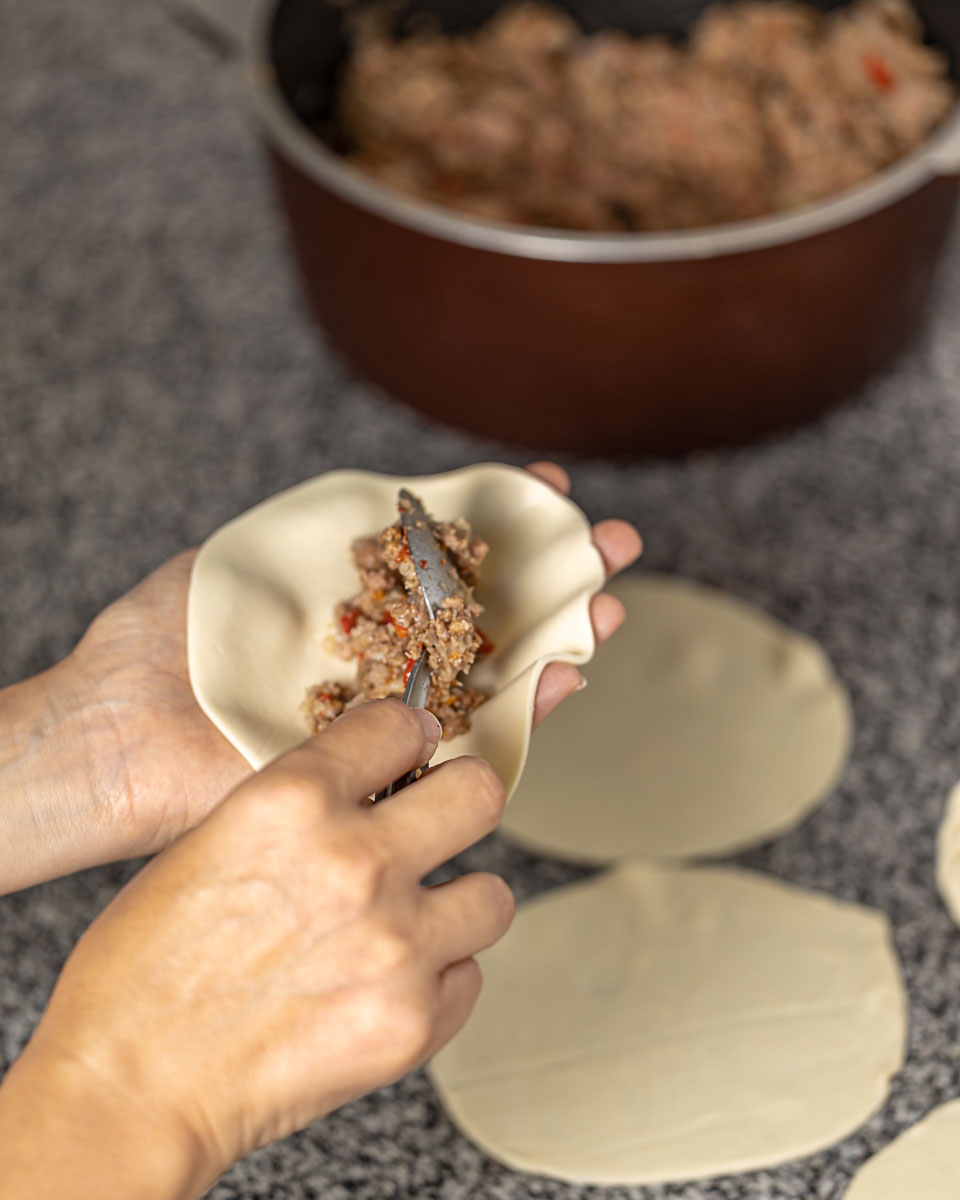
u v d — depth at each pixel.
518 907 0.56
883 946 0.54
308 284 0.70
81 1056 0.38
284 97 0.72
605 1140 0.51
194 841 0.39
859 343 0.67
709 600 0.64
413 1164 0.51
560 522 0.51
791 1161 0.50
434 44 0.77
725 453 0.70
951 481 0.69
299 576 0.50
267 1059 0.38
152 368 0.74
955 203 0.65
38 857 0.49
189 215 0.82
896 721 0.61
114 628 0.51
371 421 0.72
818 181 0.71
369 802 0.43
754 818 0.58
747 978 0.54
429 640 0.45
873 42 0.72
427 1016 0.39
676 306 0.62
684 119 0.73
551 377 0.65
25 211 0.82
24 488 0.70
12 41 0.96
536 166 0.73
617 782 0.59
